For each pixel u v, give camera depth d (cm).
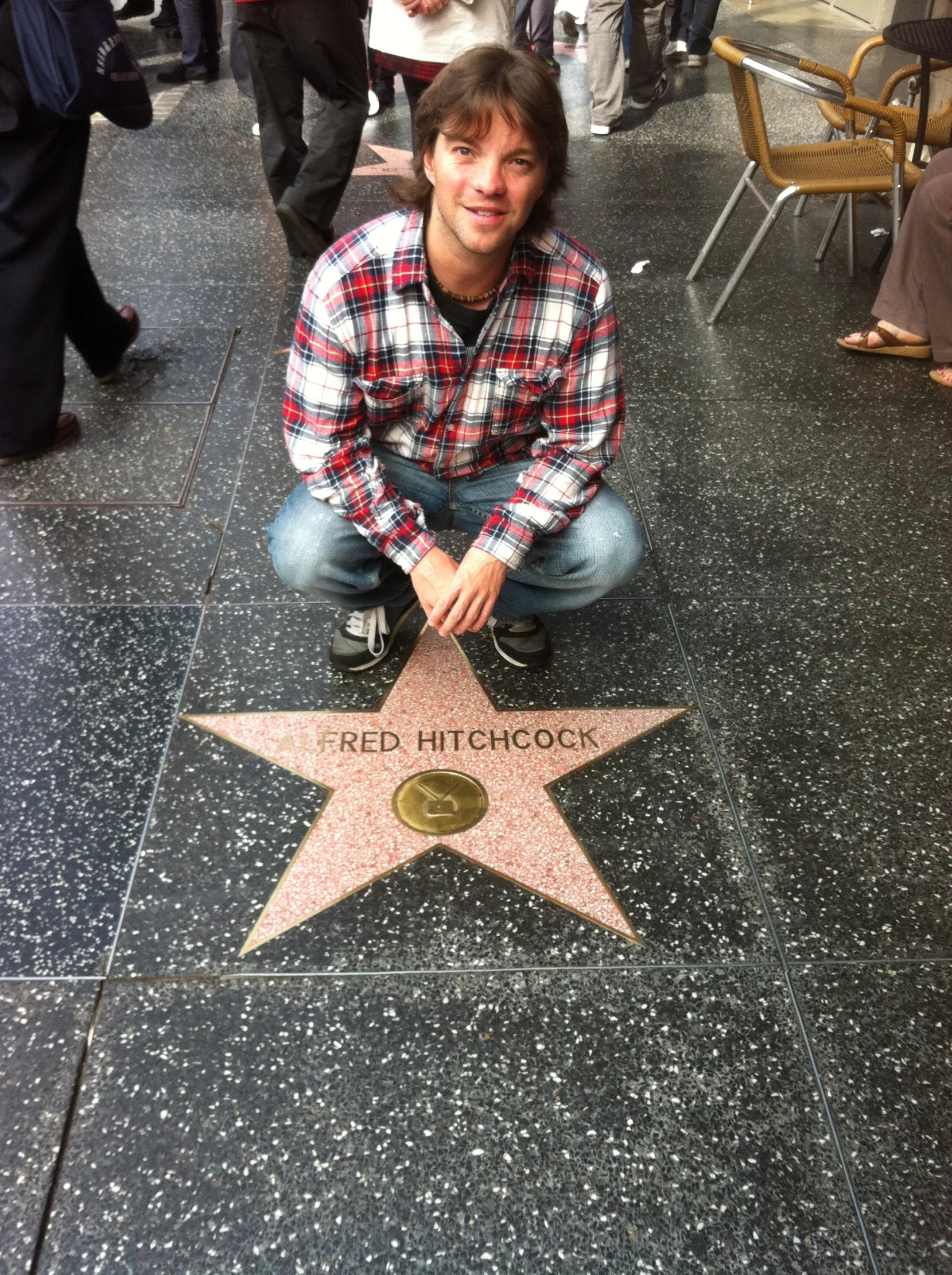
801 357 388
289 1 375
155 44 885
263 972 174
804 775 215
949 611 262
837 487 311
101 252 463
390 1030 166
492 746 219
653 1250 141
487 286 174
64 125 279
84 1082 158
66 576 267
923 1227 144
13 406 301
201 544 279
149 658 241
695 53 805
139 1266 138
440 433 198
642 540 211
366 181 560
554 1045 165
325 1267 138
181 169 573
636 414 350
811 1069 162
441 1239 141
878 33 959
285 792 207
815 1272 139
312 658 241
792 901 188
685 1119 156
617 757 217
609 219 516
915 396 362
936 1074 162
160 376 363
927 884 192
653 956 178
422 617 254
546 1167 149
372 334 178
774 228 505
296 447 192
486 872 192
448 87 149
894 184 395
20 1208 144
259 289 430
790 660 245
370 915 184
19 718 224
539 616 257
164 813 203
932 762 218
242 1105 156
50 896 187
